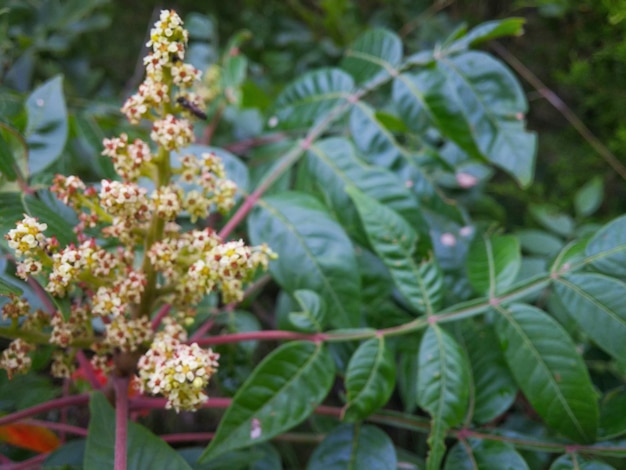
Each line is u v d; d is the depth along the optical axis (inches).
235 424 11.6
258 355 19.8
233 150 20.5
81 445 12.7
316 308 12.6
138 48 26.5
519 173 13.7
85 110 19.2
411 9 24.5
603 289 12.2
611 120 20.6
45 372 17.5
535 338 12.4
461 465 12.4
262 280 16.0
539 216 18.8
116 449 10.5
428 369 12.2
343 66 16.2
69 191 11.0
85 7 20.1
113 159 11.1
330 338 12.5
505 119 14.0
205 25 22.0
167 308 12.7
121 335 11.4
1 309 11.3
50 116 13.4
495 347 13.7
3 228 10.8
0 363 11.3
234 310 15.9
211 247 11.0
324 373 12.2
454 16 24.7
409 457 14.4
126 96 22.9
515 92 14.1
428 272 13.0
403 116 14.8
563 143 22.0
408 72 15.0
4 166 12.2
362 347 12.4
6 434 13.6
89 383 14.1
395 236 13.1
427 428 13.1
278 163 15.4
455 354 12.4
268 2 25.5
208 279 10.7
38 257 10.4
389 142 15.1
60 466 12.4
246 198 14.4
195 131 20.3
